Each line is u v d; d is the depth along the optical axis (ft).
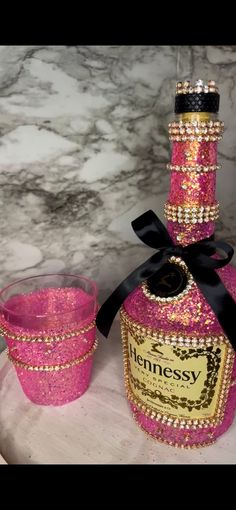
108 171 1.55
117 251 1.68
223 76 1.48
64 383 1.35
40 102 1.39
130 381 1.30
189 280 1.11
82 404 1.39
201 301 1.09
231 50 1.44
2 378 1.50
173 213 1.12
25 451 1.22
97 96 1.45
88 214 1.59
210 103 1.04
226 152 1.54
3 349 1.67
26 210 1.51
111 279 1.72
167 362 1.13
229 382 1.16
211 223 1.15
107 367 1.55
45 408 1.38
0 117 1.37
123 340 1.27
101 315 1.24
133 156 1.56
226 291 1.08
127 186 1.59
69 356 1.32
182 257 1.13
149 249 1.71
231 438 1.27
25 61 1.34
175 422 1.20
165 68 1.50
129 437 1.27
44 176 1.48
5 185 1.45
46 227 1.55
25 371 1.33
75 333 1.30
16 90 1.36
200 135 1.05
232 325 1.07
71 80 1.40
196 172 1.08
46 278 1.51
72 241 1.60
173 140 1.09
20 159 1.44
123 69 1.45
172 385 1.16
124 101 1.49
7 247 1.53
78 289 1.49
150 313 1.13
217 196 1.59
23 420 1.33
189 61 1.49
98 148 1.51
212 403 1.18
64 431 1.28
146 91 1.50
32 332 1.27
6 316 1.32
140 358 1.19
